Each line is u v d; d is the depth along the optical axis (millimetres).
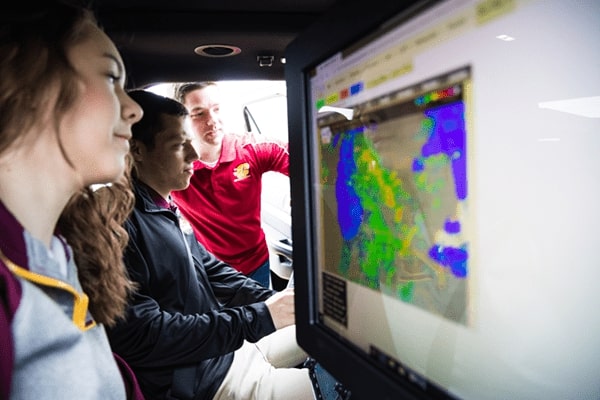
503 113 401
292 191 752
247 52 1216
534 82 376
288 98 734
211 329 1084
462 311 465
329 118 639
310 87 679
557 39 360
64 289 653
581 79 350
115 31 1053
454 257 469
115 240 937
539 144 379
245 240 2264
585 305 365
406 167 515
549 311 389
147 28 1051
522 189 396
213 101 2084
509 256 415
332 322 676
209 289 1410
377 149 554
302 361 1426
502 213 415
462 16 424
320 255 697
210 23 1065
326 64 634
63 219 843
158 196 1318
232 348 1114
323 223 683
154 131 1276
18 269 581
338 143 626
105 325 1032
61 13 661
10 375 514
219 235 2225
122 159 741
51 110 633
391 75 514
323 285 695
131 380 875
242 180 2201
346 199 625
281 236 2643
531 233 395
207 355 1100
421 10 465
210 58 1251
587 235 358
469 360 461
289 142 745
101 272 887
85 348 639
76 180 688
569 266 372
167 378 1160
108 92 692
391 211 544
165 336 1063
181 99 2072
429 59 463
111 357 756
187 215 2246
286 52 730
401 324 540
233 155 2166
